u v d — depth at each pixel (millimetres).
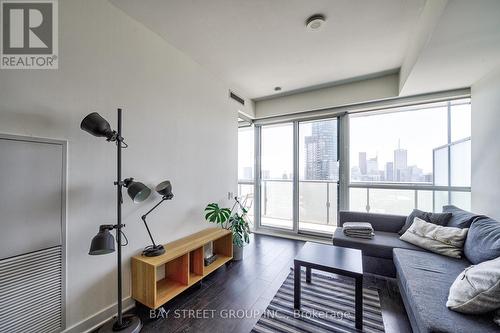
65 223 1582
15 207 1358
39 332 1451
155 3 1861
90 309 1723
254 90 3803
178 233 2516
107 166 1841
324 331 1707
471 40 1835
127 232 1993
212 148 3111
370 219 3119
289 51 2607
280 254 3297
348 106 3615
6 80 1359
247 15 2008
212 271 2557
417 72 2438
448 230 2268
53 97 1537
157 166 2275
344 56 2721
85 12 1709
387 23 2107
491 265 1312
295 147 4230
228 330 1726
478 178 2629
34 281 1432
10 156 1342
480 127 2588
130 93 2021
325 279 2502
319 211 4234
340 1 1830
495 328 1138
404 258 2092
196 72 2826
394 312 1923
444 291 1518
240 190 5113
